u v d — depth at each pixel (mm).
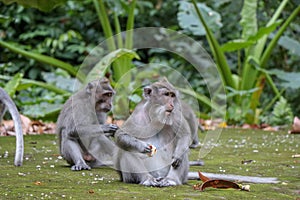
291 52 17859
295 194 6613
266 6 20359
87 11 23719
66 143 9000
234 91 16750
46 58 17094
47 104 16781
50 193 6410
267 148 11297
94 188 6785
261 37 16969
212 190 6715
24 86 16406
